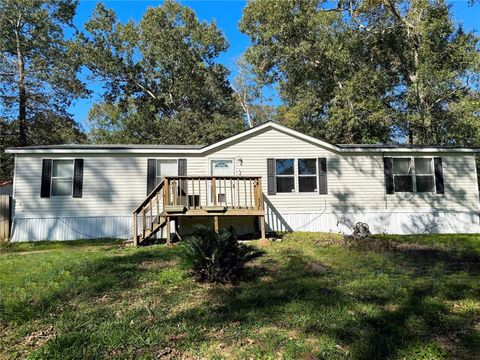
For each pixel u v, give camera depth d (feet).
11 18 74.02
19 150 42.24
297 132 45.01
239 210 34.96
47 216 42.24
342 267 23.67
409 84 69.46
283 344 12.47
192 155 44.39
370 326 13.73
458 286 19.02
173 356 11.89
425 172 46.42
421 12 62.95
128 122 87.76
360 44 68.74
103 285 19.43
